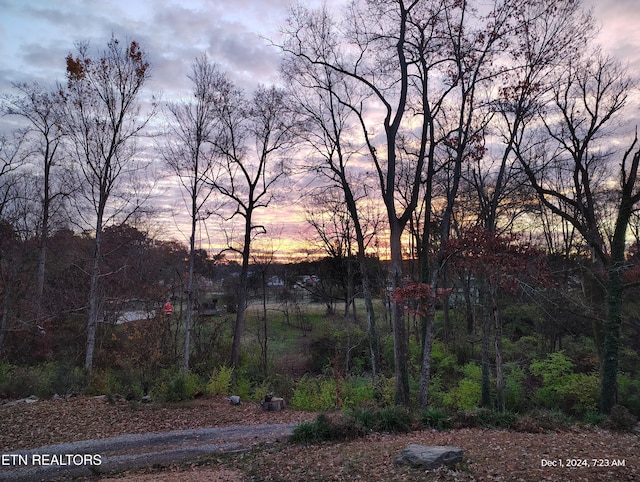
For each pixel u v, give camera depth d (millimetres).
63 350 28297
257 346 33062
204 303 40219
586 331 29953
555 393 22344
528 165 25094
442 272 28438
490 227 22500
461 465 9102
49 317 27234
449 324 36688
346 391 21016
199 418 16641
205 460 11375
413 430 13109
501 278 16844
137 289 33281
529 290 17281
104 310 30219
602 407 18922
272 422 16344
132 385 20969
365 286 26734
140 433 14469
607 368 19156
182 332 33219
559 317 28547
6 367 21812
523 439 11633
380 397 21031
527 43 21031
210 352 29000
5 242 28375
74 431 14352
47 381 20031
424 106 20922
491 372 26250
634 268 20281
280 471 9969
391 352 31734
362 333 34812
